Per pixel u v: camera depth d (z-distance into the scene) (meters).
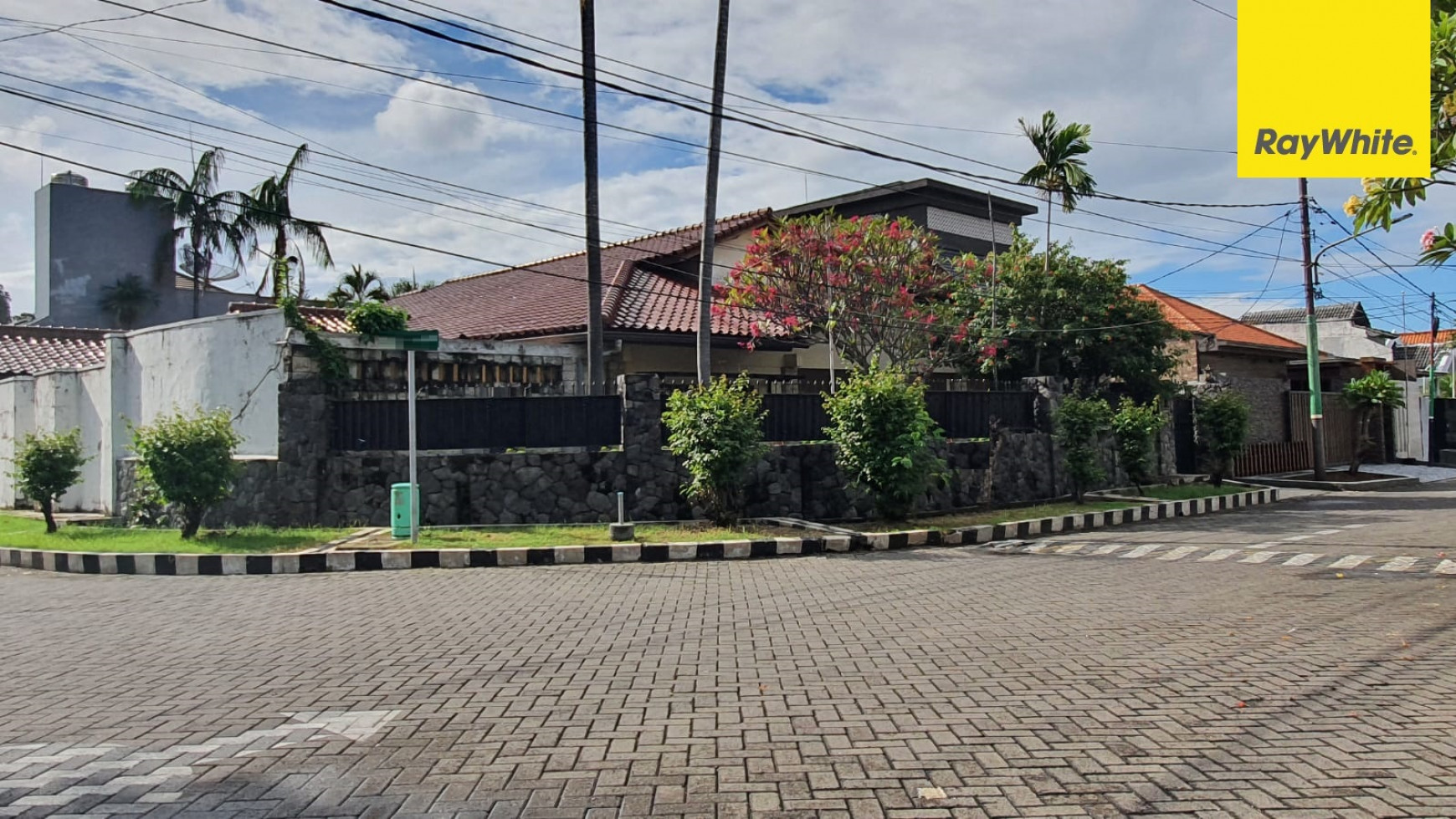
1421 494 19.77
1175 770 3.93
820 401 14.31
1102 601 7.84
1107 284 19.50
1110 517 14.72
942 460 13.77
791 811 3.56
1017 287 19.41
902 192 26.59
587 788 3.81
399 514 11.70
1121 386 19.34
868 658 5.91
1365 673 5.42
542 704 4.98
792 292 17.72
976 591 8.45
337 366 13.55
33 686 5.56
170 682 5.61
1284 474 24.09
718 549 11.24
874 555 11.41
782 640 6.49
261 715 4.88
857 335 18.05
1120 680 5.32
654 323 17.80
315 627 7.27
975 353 19.55
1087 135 18.78
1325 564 9.84
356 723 4.71
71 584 10.10
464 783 3.88
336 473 13.16
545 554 10.91
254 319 13.88
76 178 30.80
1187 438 20.94
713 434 12.19
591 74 13.95
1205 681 5.29
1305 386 32.06
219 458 12.07
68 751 4.36
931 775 3.90
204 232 27.36
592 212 14.20
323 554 10.70
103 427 16.56
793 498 13.60
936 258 20.00
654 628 6.96
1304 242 22.34
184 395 14.86
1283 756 4.08
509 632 6.91
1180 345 26.44
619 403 13.19
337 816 3.58
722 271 22.03
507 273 25.94
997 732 4.44
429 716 4.80
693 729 4.54
